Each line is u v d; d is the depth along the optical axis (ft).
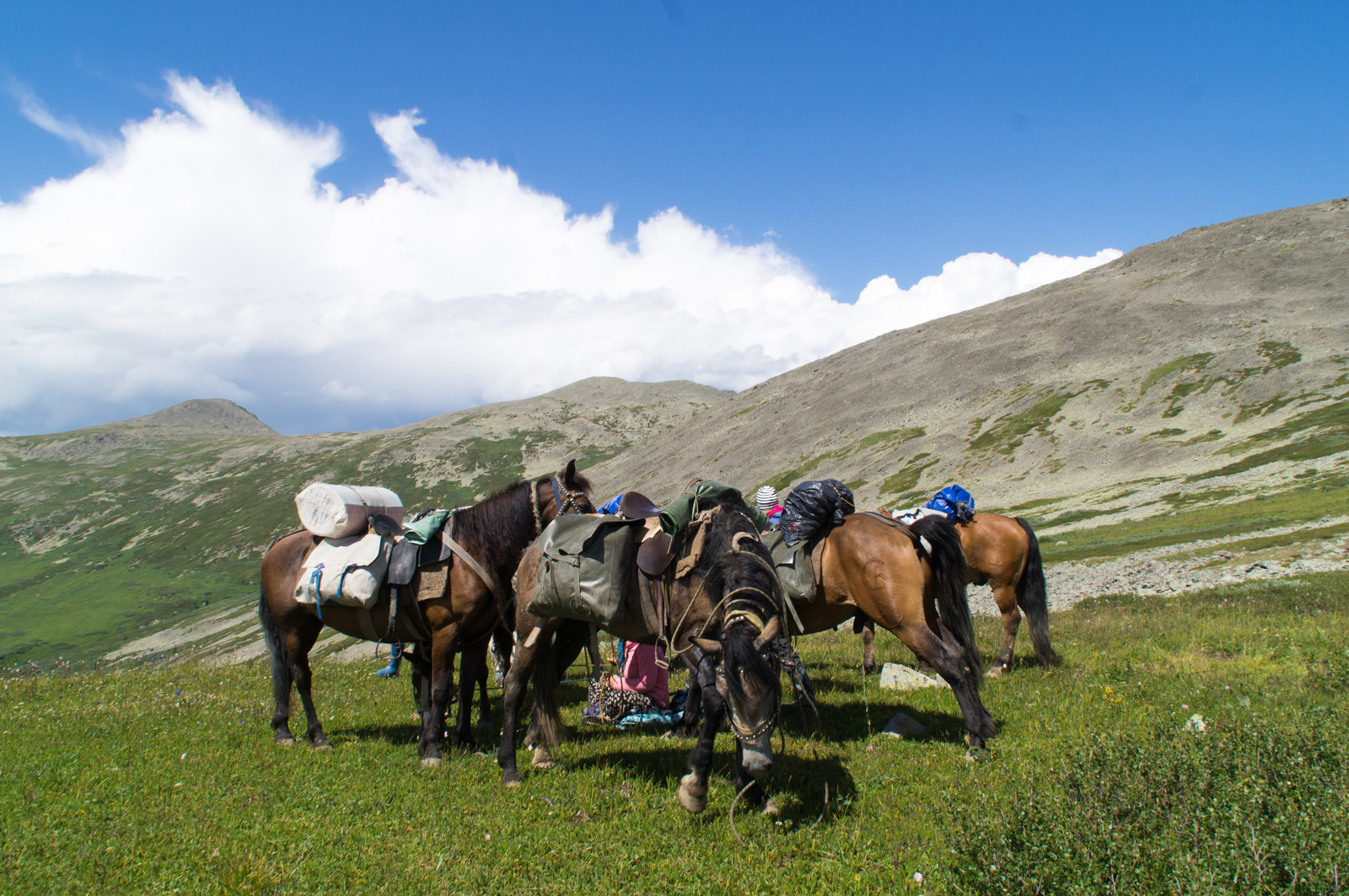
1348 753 14.40
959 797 16.26
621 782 18.97
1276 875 10.61
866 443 370.73
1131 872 10.81
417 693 26.73
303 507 23.06
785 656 17.21
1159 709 22.25
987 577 31.65
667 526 18.48
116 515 590.55
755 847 14.94
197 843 15.10
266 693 30.53
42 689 30.73
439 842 15.31
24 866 13.91
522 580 20.38
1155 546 106.32
